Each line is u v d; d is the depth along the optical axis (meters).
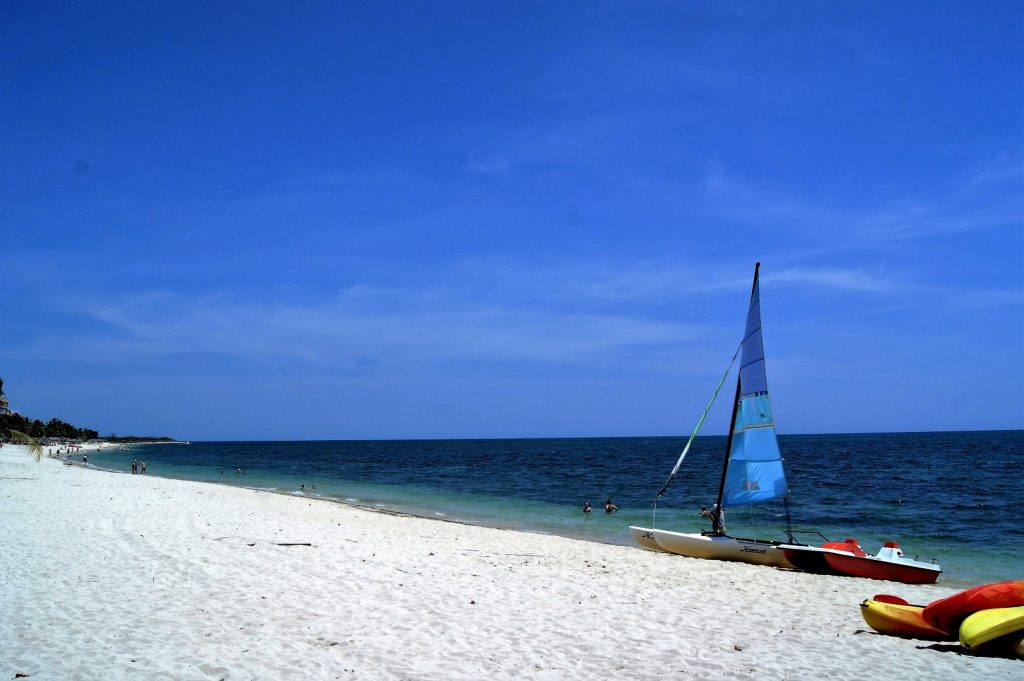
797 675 8.58
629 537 24.89
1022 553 22.02
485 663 8.62
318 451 154.62
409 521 26.19
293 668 8.09
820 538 25.09
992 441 146.12
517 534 23.36
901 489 44.00
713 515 19.55
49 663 7.95
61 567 12.82
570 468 73.69
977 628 9.63
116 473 55.56
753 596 13.65
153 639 8.95
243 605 10.68
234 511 24.20
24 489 29.48
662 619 11.22
